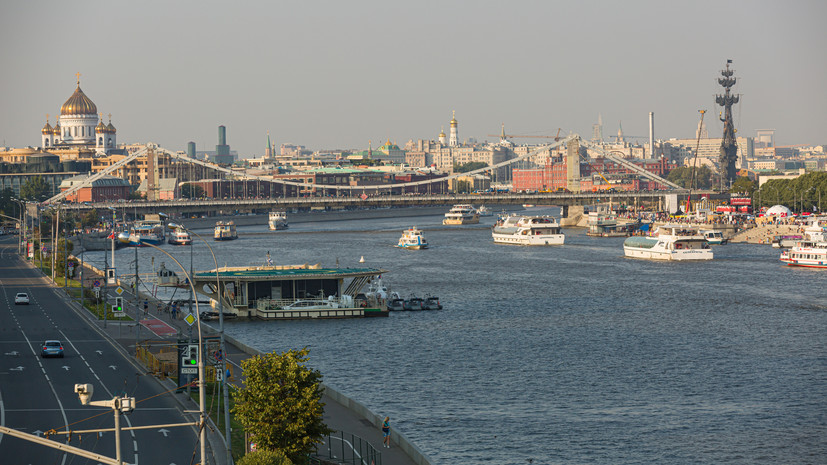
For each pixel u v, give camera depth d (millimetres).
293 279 193875
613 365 145500
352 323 184125
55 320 177625
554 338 168250
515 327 180125
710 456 101688
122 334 159000
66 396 110000
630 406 121375
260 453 76875
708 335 170500
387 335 170625
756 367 143625
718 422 114188
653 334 172000
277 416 82688
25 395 110250
